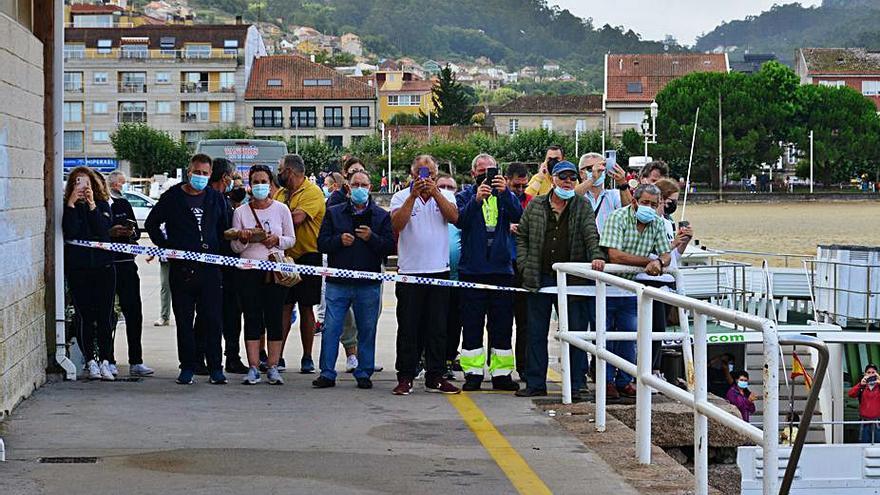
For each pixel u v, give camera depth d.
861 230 62.84
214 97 127.44
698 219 75.81
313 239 14.53
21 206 11.31
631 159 31.45
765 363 6.86
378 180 105.69
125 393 12.29
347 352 14.90
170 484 8.39
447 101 161.75
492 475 8.84
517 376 14.67
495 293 12.94
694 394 8.09
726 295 17.80
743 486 12.15
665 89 112.06
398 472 8.88
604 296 10.51
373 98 129.88
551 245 12.29
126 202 14.31
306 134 129.38
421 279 12.56
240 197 15.05
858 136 113.62
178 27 130.38
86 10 161.00
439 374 12.80
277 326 13.37
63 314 12.92
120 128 117.00
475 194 13.03
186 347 13.22
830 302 16.67
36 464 8.95
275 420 10.95
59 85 12.73
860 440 15.06
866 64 157.38
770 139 111.94
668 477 8.79
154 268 32.97
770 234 59.56
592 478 8.76
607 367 12.27
